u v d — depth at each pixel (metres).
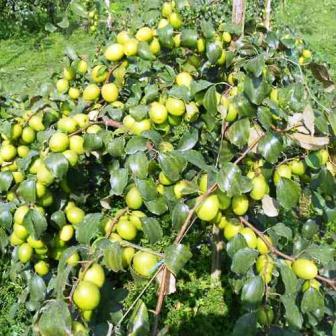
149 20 0.88
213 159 0.92
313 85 1.05
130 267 0.58
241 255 0.60
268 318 0.61
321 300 0.61
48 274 0.80
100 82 0.82
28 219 0.66
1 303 1.12
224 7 1.61
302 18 3.71
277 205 0.68
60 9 3.44
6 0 3.51
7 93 1.01
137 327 0.56
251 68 0.62
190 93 0.68
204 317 1.13
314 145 0.65
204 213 0.61
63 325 0.50
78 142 0.68
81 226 0.64
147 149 0.66
